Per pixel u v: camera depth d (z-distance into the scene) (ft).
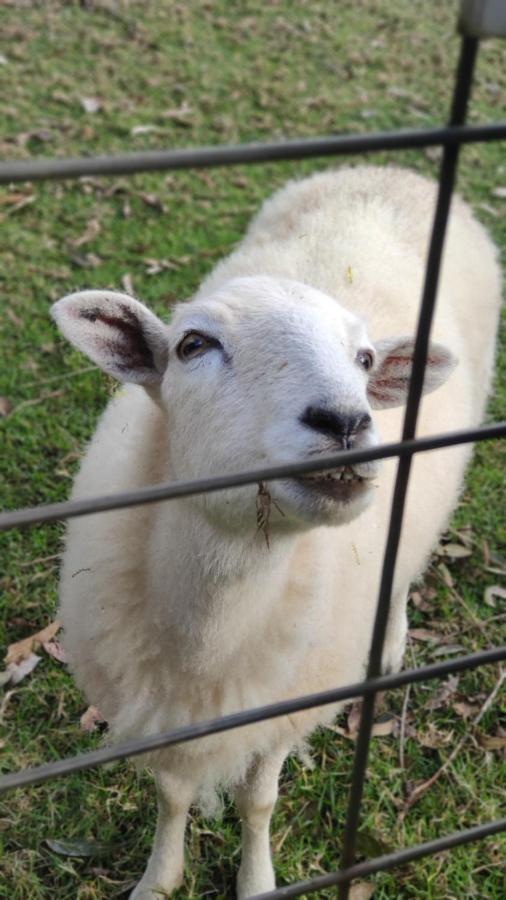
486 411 5.39
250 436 2.53
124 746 1.85
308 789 3.61
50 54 8.23
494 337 4.79
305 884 2.14
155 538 2.87
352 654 3.32
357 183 4.62
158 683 2.95
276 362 2.58
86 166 1.43
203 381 2.69
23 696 3.79
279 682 3.01
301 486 2.41
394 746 3.80
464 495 4.97
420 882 3.36
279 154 1.52
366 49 9.15
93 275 5.94
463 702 3.99
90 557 3.05
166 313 5.55
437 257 1.71
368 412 2.44
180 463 2.82
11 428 4.91
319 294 2.89
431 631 4.29
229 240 6.41
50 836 3.40
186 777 3.10
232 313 2.73
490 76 8.94
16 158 6.79
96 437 3.55
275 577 2.82
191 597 2.78
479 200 7.16
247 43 8.95
